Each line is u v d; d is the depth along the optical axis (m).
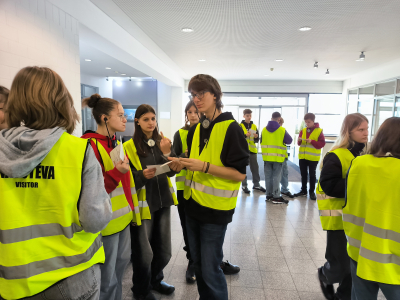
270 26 3.98
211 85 1.32
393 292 1.05
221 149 1.34
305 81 9.89
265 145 4.16
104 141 1.45
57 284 0.82
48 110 0.81
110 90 11.00
